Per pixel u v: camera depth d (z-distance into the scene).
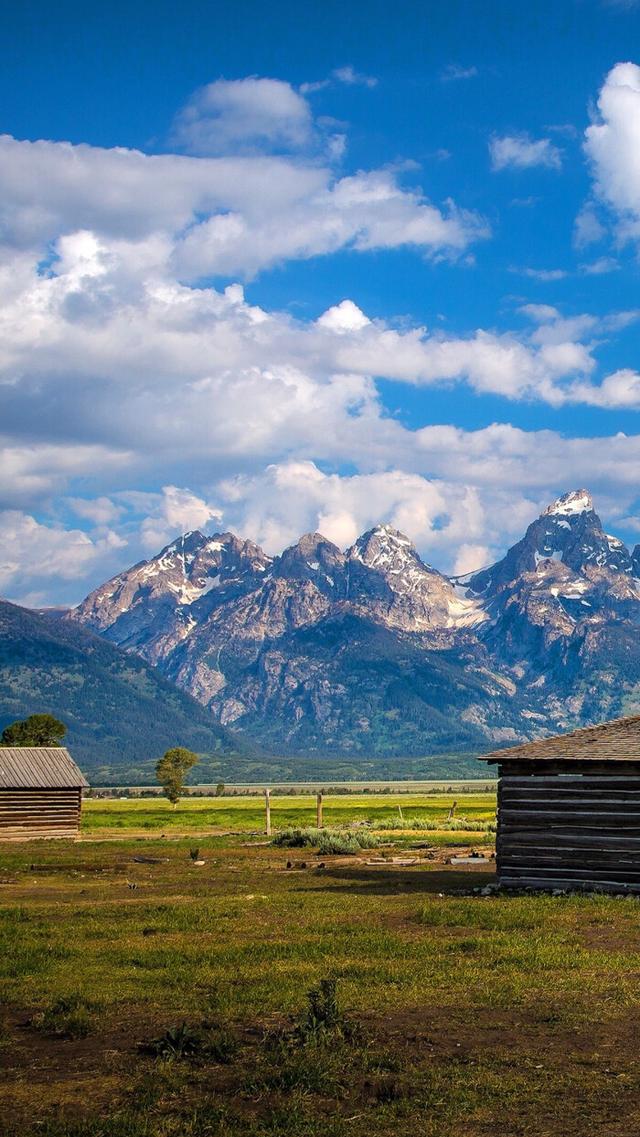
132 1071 14.42
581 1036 15.66
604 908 28.66
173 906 30.62
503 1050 15.02
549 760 34.31
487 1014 16.94
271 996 18.12
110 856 53.72
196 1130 12.20
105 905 31.89
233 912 29.03
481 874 41.28
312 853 54.62
